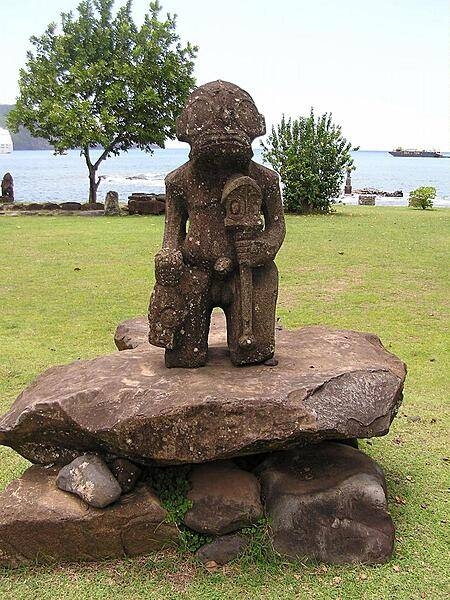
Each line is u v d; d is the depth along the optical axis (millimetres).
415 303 9461
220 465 3904
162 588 3449
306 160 21234
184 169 4059
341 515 3707
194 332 4043
